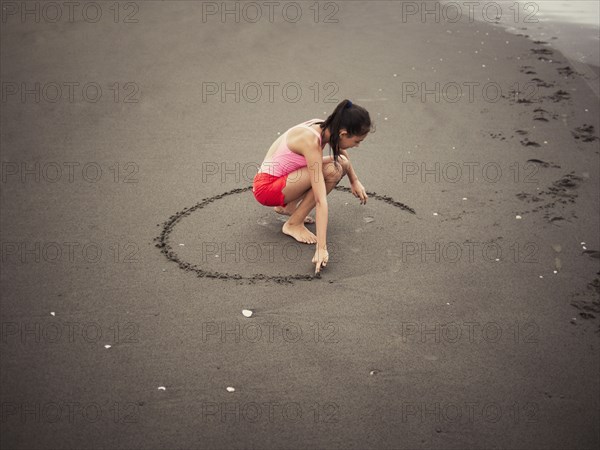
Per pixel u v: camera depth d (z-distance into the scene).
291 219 3.63
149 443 2.35
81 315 3.04
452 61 6.36
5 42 6.84
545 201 4.02
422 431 2.40
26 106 5.48
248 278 3.30
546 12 7.83
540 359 2.75
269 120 5.22
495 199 4.05
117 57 6.50
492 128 5.02
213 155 4.68
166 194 4.15
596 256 3.47
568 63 6.24
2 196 4.14
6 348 2.82
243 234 3.70
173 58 6.49
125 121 5.24
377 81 5.93
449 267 3.38
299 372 2.69
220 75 6.11
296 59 6.46
